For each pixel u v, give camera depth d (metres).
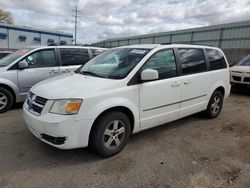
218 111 5.68
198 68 4.89
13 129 4.54
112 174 3.10
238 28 21.11
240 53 19.45
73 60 6.72
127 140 3.75
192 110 4.84
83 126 3.19
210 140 4.33
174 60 4.37
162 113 4.18
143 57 3.93
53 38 28.27
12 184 2.82
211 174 3.17
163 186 2.87
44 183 2.86
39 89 3.57
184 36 26.19
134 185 2.88
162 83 4.05
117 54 4.36
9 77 5.65
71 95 3.18
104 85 3.46
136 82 3.72
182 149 3.91
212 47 5.49
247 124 5.30
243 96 8.79
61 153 3.62
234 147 4.05
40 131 3.24
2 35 23.53
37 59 6.14
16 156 3.50
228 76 5.79
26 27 25.44
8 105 5.71
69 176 3.03
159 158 3.57
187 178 3.05
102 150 3.43
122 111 3.68
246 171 3.27
